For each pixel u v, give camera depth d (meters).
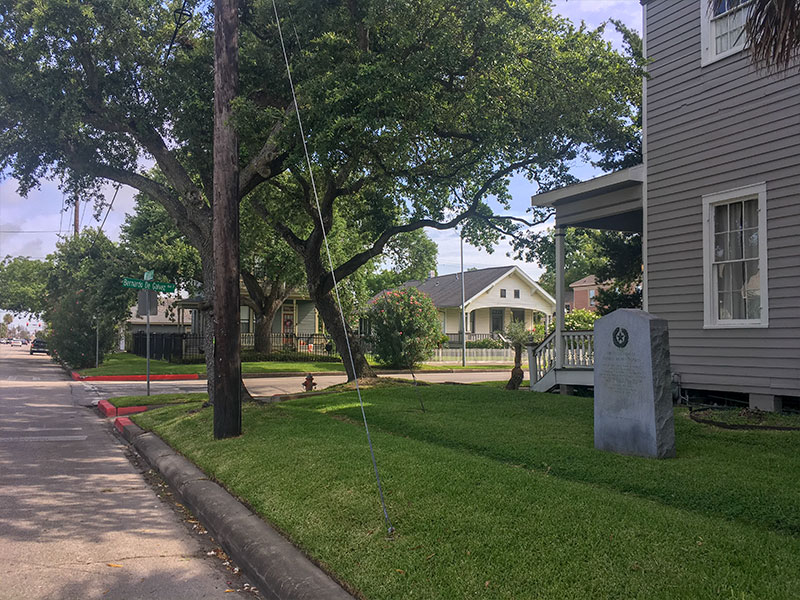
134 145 13.94
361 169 13.98
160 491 7.14
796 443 6.66
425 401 11.06
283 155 12.22
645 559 3.74
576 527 4.30
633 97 13.30
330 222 14.55
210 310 11.88
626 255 16.39
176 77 12.32
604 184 11.52
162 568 4.69
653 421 6.30
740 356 9.32
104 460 8.86
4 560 4.79
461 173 14.25
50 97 11.77
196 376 24.94
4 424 12.00
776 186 8.93
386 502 5.09
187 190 12.14
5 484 7.21
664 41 10.77
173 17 12.96
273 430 8.66
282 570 4.13
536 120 11.85
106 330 29.22
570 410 9.63
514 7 11.11
